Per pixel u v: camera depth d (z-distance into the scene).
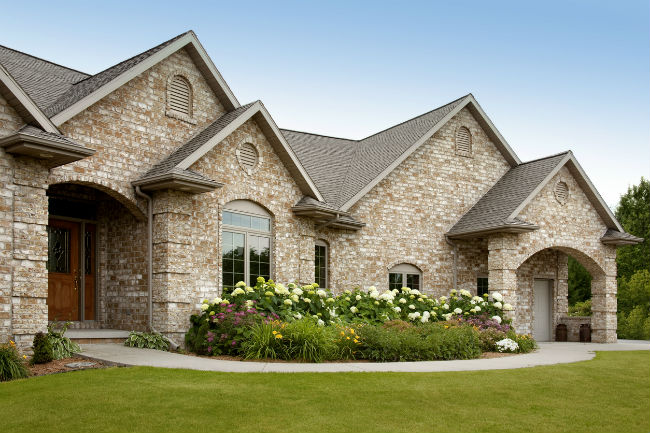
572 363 12.63
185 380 8.89
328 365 10.84
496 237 18.70
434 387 9.09
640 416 8.07
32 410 7.20
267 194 15.41
